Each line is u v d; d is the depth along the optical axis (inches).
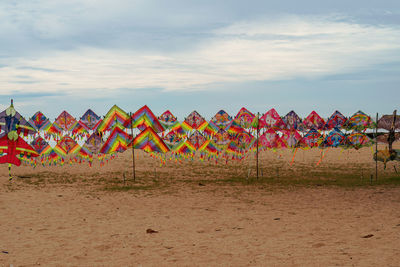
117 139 950.4
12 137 898.1
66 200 629.9
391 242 329.4
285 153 1592.0
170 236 387.5
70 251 338.3
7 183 837.2
